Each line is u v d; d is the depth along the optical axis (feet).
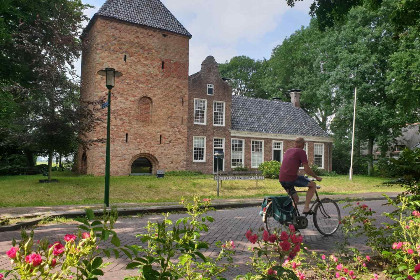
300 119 104.99
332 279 10.95
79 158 80.74
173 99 77.36
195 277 8.04
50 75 49.37
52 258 5.23
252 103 99.50
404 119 88.48
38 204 31.86
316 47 117.19
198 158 83.05
